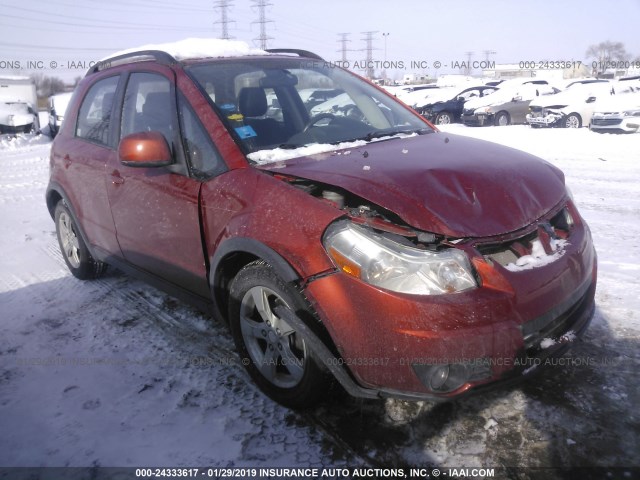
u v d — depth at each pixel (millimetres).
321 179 2568
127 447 2543
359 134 3434
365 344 2258
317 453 2449
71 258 4758
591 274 2773
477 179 2609
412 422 2605
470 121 19281
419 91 24422
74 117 4488
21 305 4211
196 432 2625
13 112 19141
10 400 2957
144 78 3629
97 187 3867
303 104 3553
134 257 3684
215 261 2816
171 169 3176
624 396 2727
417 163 2754
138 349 3447
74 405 2887
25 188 9297
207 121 3059
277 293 2545
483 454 2387
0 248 5750
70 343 3568
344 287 2289
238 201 2715
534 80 23031
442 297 2197
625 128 13344
